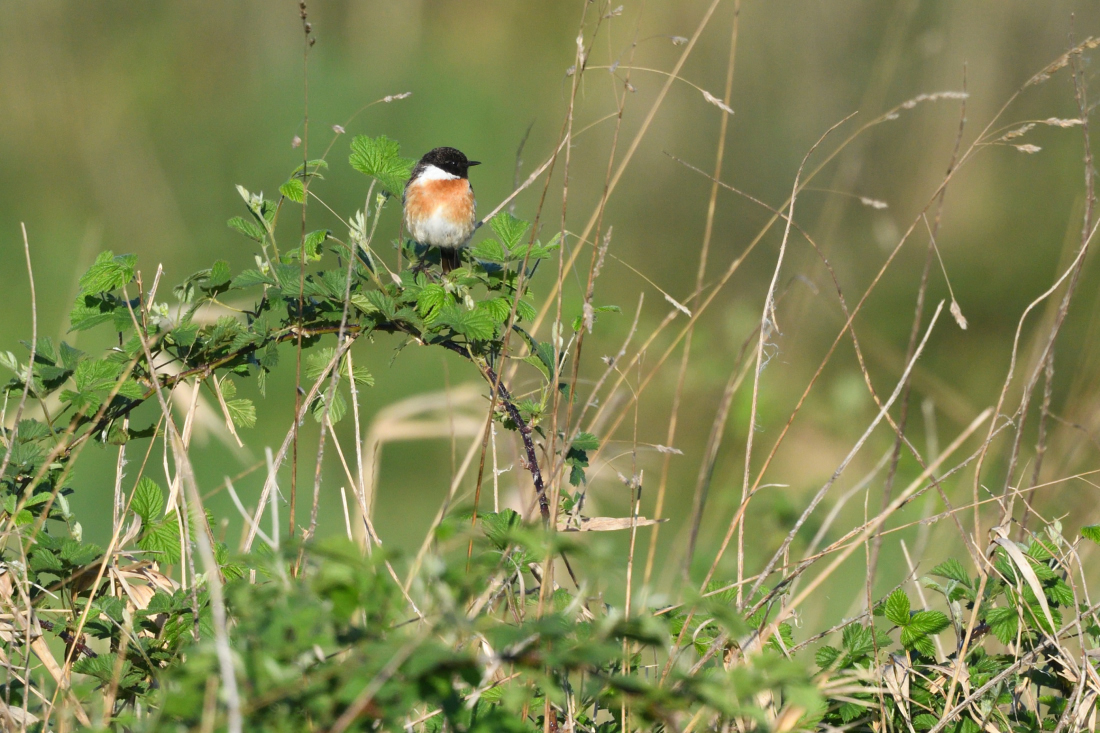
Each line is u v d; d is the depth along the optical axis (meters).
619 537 11.27
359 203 19.00
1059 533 5.10
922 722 4.68
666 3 21.36
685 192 19.59
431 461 13.31
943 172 19.28
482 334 5.22
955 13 19.89
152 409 12.71
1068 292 5.35
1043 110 19.72
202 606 4.61
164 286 17.78
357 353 15.03
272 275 5.33
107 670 4.50
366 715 3.08
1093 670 4.58
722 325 14.27
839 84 20.53
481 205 19.69
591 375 11.84
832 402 12.79
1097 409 7.87
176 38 24.53
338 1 25.25
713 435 4.78
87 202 20.47
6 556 4.83
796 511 8.41
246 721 3.13
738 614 4.40
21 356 15.39
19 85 23.06
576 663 3.04
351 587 3.01
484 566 3.69
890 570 9.73
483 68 23.69
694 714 4.19
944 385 15.23
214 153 21.98
